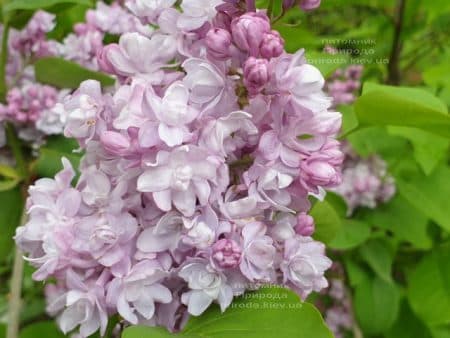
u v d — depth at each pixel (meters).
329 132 0.27
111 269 0.27
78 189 0.29
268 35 0.26
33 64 0.42
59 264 0.27
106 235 0.27
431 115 0.31
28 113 0.41
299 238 0.29
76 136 0.28
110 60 0.28
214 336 0.26
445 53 0.60
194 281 0.26
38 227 0.28
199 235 0.26
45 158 0.41
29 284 0.57
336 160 0.27
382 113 0.33
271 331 0.26
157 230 0.26
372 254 0.46
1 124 0.41
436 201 0.45
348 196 0.47
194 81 0.26
